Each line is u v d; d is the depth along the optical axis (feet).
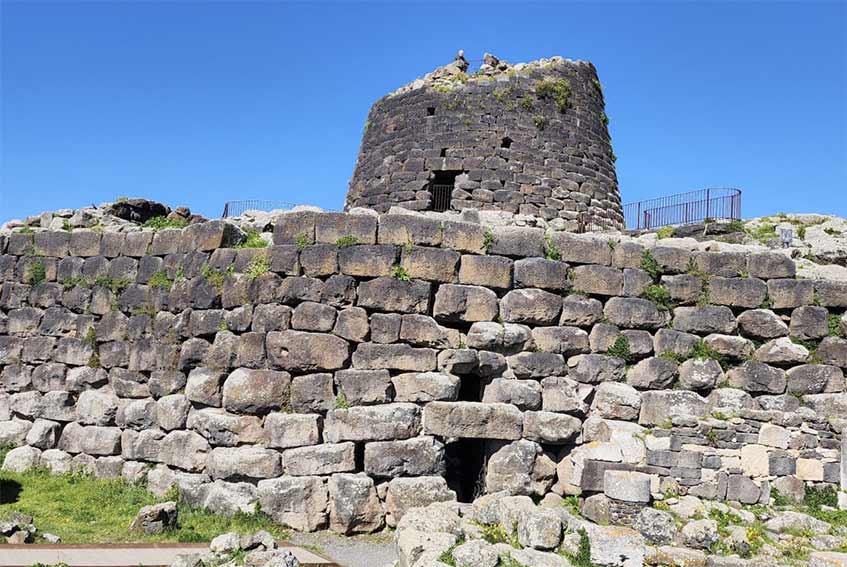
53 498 41.29
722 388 44.73
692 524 35.37
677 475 41.63
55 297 51.08
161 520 36.35
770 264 46.24
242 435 41.24
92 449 46.57
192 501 40.86
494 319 43.52
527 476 42.09
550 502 42.27
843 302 45.83
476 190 67.67
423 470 40.96
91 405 47.50
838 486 42.29
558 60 73.61
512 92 70.38
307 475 40.27
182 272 46.80
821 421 43.47
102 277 50.08
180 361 44.83
